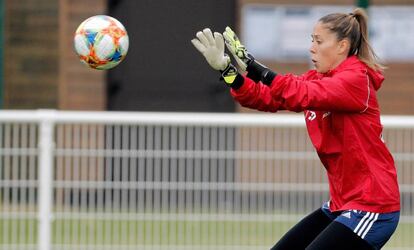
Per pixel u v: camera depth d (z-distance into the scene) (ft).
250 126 103.91
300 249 75.20
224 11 157.69
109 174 106.01
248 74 70.08
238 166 105.91
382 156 69.92
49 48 164.14
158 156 105.70
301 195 106.52
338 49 70.59
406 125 103.45
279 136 105.81
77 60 153.58
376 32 155.33
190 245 106.42
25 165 106.22
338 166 70.54
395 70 154.81
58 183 106.32
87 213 106.42
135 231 106.32
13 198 106.52
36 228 106.93
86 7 152.97
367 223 68.95
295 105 68.03
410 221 106.01
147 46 159.12
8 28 163.53
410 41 154.92
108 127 105.70
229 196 106.11
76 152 106.32
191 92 159.94
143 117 103.91
